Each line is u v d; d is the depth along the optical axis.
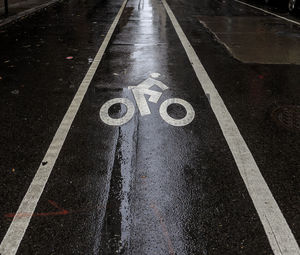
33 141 4.11
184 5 18.12
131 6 17.55
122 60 7.63
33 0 19.30
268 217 2.88
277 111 4.96
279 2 17.23
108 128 4.42
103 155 3.81
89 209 2.97
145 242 2.62
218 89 5.82
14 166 3.61
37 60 7.65
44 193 3.18
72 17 13.88
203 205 3.03
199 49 8.59
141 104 5.17
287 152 3.88
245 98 5.44
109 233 2.70
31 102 5.27
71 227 2.76
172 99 5.37
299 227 2.78
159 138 4.18
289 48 8.73
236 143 4.07
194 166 3.61
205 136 4.23
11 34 10.46
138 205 3.02
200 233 2.71
